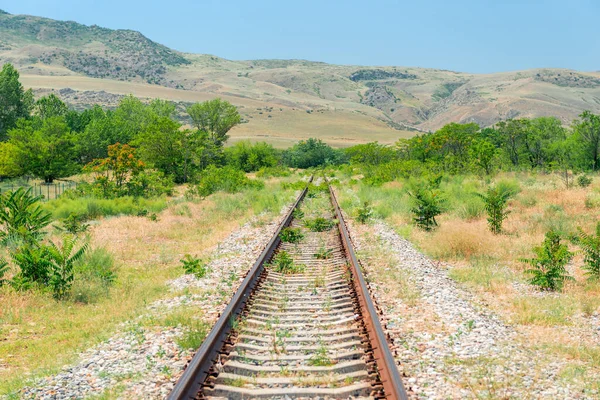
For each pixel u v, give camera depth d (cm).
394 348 623
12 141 4881
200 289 946
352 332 685
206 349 568
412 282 949
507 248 1288
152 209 2350
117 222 1928
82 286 982
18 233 1368
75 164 5181
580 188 2370
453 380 539
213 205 2402
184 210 2241
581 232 1098
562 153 3872
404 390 470
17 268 1139
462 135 4450
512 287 962
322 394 505
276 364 586
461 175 3531
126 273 1162
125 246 1467
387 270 1042
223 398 494
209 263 1190
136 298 931
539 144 4231
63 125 5553
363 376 543
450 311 779
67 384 555
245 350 625
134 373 572
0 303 901
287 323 736
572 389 526
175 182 4309
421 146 4875
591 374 568
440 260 1209
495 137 5425
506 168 3753
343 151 10619
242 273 1040
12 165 4684
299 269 1083
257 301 837
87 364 611
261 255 1108
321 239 1488
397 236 1471
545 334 712
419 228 1638
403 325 716
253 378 539
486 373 558
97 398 513
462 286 968
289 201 2545
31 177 4950
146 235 1658
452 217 1812
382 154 5388
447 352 620
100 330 762
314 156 9925
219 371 559
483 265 1123
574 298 894
